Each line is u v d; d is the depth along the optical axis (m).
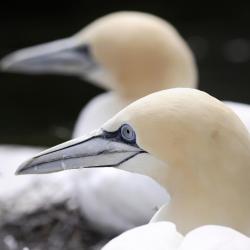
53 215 14.08
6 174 14.77
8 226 14.12
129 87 14.54
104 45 14.84
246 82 24.50
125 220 13.55
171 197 7.95
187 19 29.91
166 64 14.27
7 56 26.14
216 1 30.12
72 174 14.05
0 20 28.88
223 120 7.73
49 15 29.38
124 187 13.26
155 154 7.90
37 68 15.93
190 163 7.78
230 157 7.71
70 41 15.71
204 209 7.77
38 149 17.23
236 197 7.71
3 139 20.06
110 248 6.94
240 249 6.77
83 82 23.62
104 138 8.31
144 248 6.81
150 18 14.87
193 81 14.56
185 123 7.75
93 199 13.59
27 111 22.14
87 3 29.95
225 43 27.89
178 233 7.11
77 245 13.83
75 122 21.42
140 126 7.91
